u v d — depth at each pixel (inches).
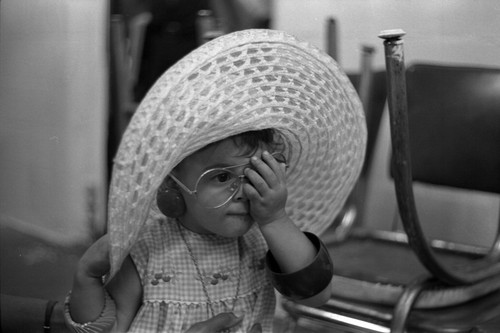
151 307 29.7
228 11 57.4
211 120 25.7
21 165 59.2
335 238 53.3
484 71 46.8
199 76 26.0
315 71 28.2
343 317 41.1
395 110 33.5
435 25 48.7
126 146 26.3
